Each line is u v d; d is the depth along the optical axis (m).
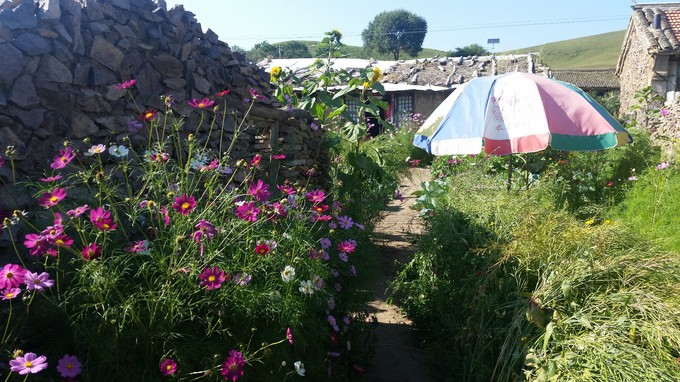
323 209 3.37
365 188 6.34
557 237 3.47
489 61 20.77
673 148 8.10
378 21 76.81
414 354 4.14
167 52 4.21
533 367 2.86
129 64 3.87
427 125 6.30
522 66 20.05
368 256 4.15
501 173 7.88
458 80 18.81
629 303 2.76
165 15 4.27
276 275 2.83
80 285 2.38
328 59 7.46
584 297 3.01
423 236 4.64
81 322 2.34
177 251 2.61
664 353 2.45
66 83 3.41
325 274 2.98
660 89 13.50
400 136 15.53
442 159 11.09
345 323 3.62
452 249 4.19
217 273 2.39
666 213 5.50
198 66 4.49
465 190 4.92
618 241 3.39
